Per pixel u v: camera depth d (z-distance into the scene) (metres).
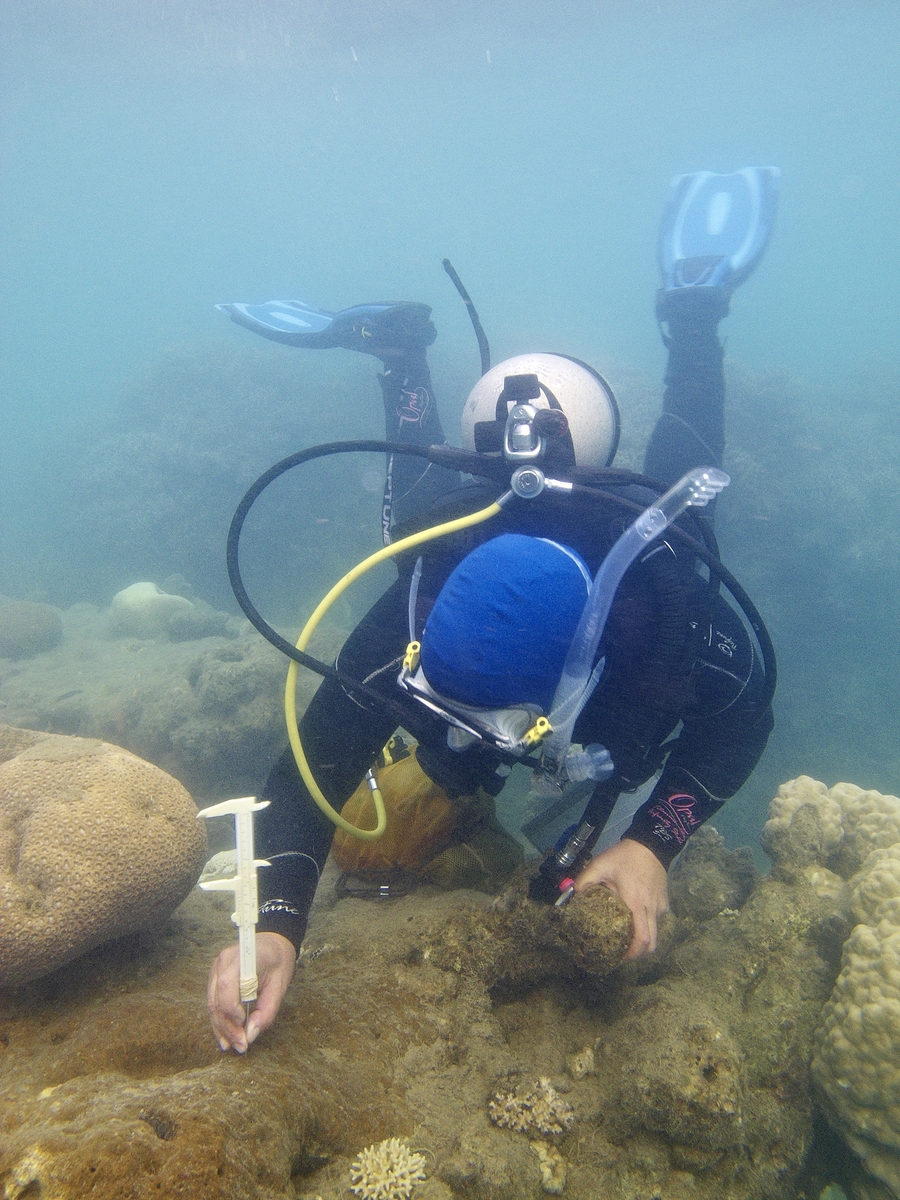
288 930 1.55
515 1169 1.54
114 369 44.50
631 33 35.59
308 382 16.97
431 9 28.75
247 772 6.45
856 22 35.97
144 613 10.02
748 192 5.84
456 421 16.38
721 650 1.95
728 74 47.34
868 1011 1.90
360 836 1.71
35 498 19.23
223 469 15.02
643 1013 1.85
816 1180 2.07
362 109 51.94
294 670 1.58
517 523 1.64
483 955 2.06
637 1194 1.62
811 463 13.70
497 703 1.30
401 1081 1.70
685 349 4.18
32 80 36.91
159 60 34.84
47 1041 1.77
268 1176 1.24
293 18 28.92
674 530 1.60
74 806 1.96
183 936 2.29
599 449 1.82
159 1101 1.30
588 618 1.34
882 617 12.25
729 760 1.93
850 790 3.13
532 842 2.78
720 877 2.83
